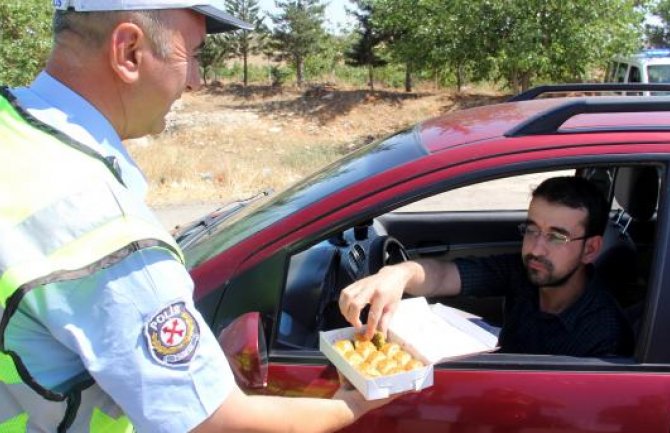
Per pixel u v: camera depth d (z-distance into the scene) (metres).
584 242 2.03
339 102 22.14
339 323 2.24
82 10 1.20
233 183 10.17
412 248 3.55
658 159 1.79
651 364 1.73
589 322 2.04
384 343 1.71
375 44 25.05
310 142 18.75
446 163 1.88
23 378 1.15
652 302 1.73
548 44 16.77
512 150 1.86
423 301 1.94
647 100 1.86
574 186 2.04
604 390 1.71
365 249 2.69
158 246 1.17
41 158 1.14
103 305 1.12
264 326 1.88
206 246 2.25
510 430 1.73
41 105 1.22
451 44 18.02
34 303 1.10
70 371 1.18
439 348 1.72
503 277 2.38
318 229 1.91
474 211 3.64
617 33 16.22
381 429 1.76
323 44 28.23
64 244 1.10
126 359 1.13
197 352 1.20
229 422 1.25
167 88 1.31
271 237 1.94
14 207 1.10
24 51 11.65
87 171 1.15
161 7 1.24
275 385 1.84
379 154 2.22
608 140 1.83
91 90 1.26
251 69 29.14
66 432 1.22
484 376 1.74
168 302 1.16
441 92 23.42
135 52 1.25
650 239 2.73
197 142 18.30
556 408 1.71
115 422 1.26
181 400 1.19
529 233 2.09
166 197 9.23
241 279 1.93
